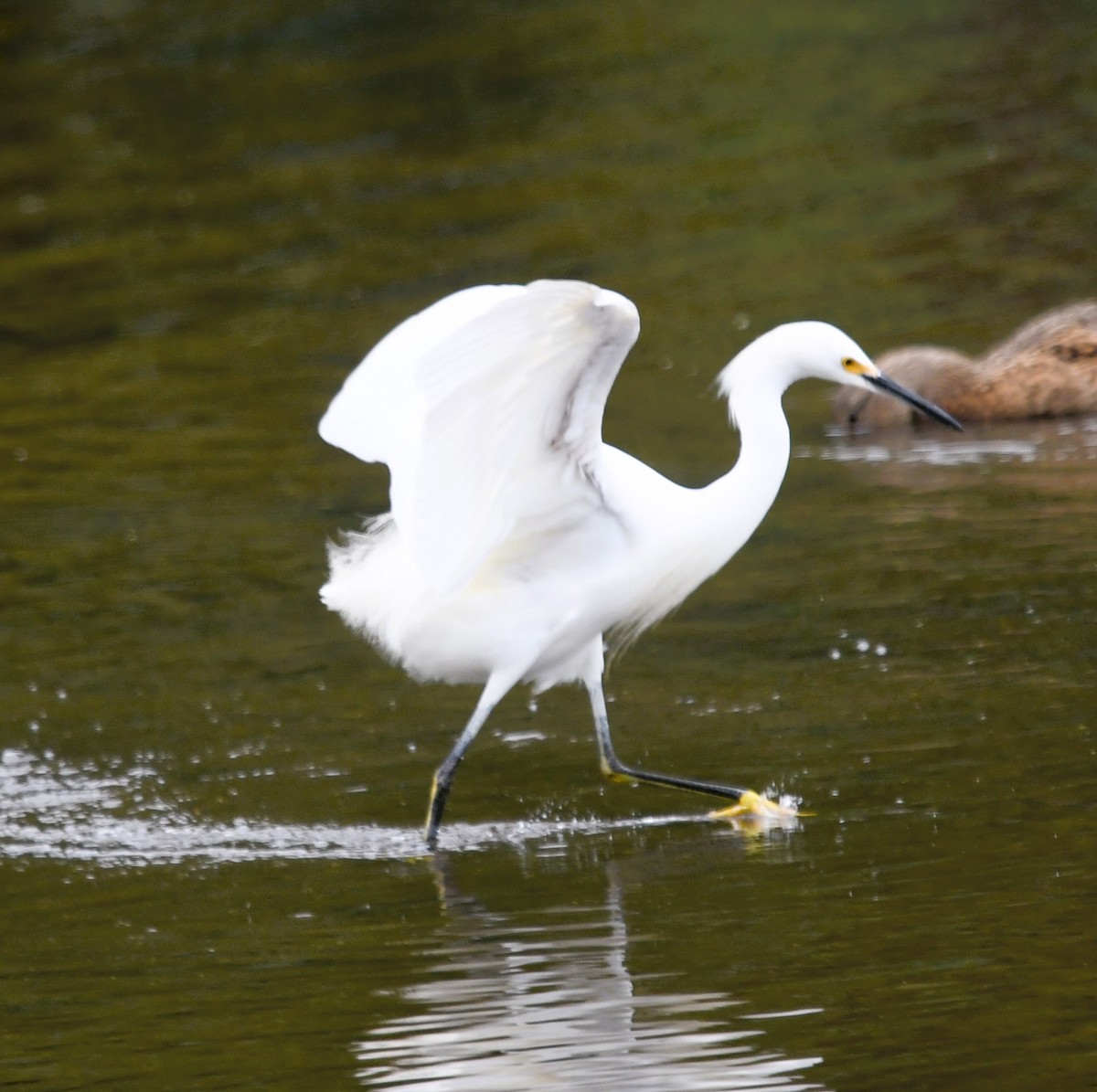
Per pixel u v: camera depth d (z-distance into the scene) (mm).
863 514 15234
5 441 19438
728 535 10039
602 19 38938
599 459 9438
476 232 26750
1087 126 28109
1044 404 18016
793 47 35281
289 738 11438
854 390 18391
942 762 10070
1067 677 11156
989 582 13148
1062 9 35562
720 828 9664
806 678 11711
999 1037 6945
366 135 32906
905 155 27984
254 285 25453
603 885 8883
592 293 8250
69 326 24344
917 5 37312
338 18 41812
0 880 9391
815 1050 6926
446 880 9125
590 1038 7137
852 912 8234
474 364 8312
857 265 23484
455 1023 7375
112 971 8164
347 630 13523
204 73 38406
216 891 9117
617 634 12820
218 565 15109
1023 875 8461
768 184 27531
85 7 44688
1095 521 14312
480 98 34375
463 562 9188
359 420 9672
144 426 19688
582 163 29734
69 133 35062
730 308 22312
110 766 11047
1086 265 22375
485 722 11617
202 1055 7258
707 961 7824
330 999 7703
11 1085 7109
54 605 14312
